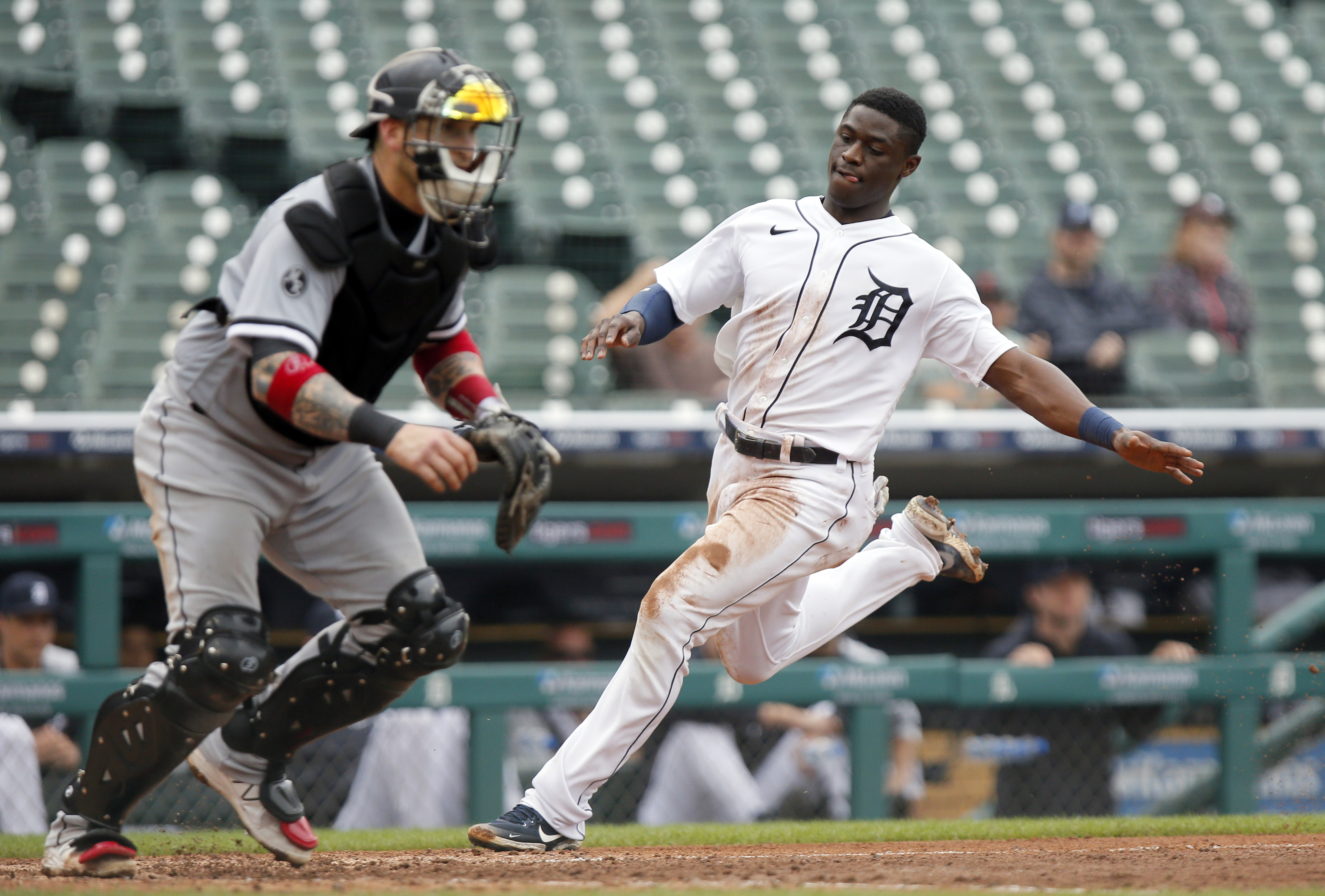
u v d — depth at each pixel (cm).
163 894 902
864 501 1216
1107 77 4588
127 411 2728
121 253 3562
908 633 2939
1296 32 4909
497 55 4406
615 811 2306
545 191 3916
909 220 3909
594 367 3250
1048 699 2383
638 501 2972
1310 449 2828
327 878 1059
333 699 1095
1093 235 3181
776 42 4612
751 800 2305
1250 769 2430
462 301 1102
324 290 952
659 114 4262
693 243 3825
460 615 1072
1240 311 3416
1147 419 2802
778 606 1254
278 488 1022
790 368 1189
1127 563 2605
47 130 4056
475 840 1191
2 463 2603
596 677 2294
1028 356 1188
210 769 1130
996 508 2464
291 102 4100
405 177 953
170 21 4275
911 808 2355
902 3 4828
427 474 901
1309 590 3017
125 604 2534
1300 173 4266
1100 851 1331
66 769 2191
